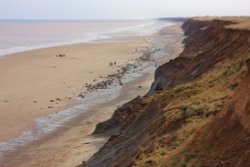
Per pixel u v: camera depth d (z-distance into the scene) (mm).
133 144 23531
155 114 26781
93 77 66875
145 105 33781
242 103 13945
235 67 26719
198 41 80375
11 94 54625
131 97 50969
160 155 17375
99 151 27859
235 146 13195
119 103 48375
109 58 92000
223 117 14602
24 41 153375
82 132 37625
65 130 39000
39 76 68500
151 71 70500
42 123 41656
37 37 178750
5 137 37469
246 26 55156
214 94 22734
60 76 68250
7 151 33938
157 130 21641
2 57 94500
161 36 163250
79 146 33531
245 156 12211
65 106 48219
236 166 12312
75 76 68000
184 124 19703
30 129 39750
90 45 126125
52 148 34062
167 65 47125
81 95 53500
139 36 170375
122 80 62969
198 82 29531
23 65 81312
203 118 19109
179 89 28422
